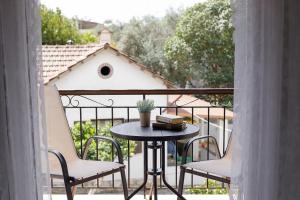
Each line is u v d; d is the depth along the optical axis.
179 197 2.70
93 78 7.07
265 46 1.73
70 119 6.71
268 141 1.78
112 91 3.10
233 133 1.83
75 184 2.35
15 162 1.75
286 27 1.71
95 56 7.05
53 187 3.18
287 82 1.74
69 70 6.87
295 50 1.72
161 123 2.64
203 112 6.38
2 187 1.75
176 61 7.97
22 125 1.73
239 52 1.75
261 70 1.75
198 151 7.12
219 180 2.44
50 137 2.72
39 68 1.73
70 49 7.44
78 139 5.32
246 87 1.77
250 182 1.82
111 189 3.60
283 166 1.79
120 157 2.71
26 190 1.77
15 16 1.66
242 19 1.73
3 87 1.69
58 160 2.57
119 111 6.88
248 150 1.81
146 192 3.35
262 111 1.77
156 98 5.63
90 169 2.53
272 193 1.81
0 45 1.66
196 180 5.24
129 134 2.44
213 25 7.41
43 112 1.76
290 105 1.75
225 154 2.76
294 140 1.77
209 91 3.08
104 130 5.43
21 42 1.68
